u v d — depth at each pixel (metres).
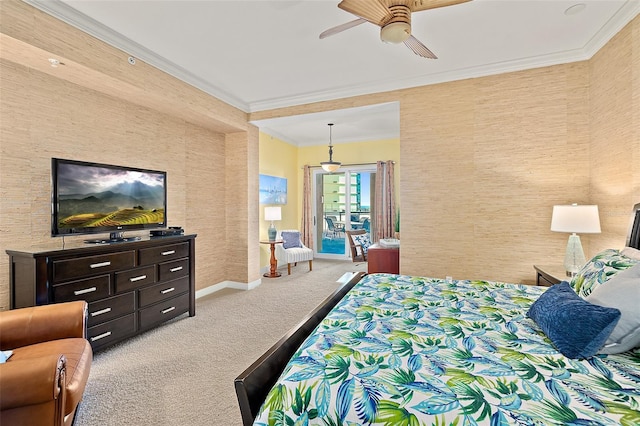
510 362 1.11
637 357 1.15
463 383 0.98
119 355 2.50
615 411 0.84
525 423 0.81
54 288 2.17
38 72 2.46
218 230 4.46
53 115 2.56
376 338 1.32
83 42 2.35
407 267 3.51
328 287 4.59
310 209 7.05
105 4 2.13
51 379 1.21
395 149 6.42
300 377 1.05
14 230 2.32
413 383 0.99
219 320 3.27
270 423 1.00
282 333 2.94
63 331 1.84
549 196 2.97
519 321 1.51
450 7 2.19
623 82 2.32
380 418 0.90
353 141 6.76
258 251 4.73
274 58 2.96
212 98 3.75
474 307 1.73
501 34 2.55
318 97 3.89
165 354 2.52
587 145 2.84
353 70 3.23
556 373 1.04
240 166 4.50
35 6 2.05
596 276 1.58
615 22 2.33
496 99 3.13
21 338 1.76
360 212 6.83
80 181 2.57
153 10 2.21
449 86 3.32
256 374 1.15
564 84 2.90
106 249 2.52
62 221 2.44
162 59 2.96
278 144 6.38
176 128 3.79
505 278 3.14
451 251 3.34
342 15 2.28
